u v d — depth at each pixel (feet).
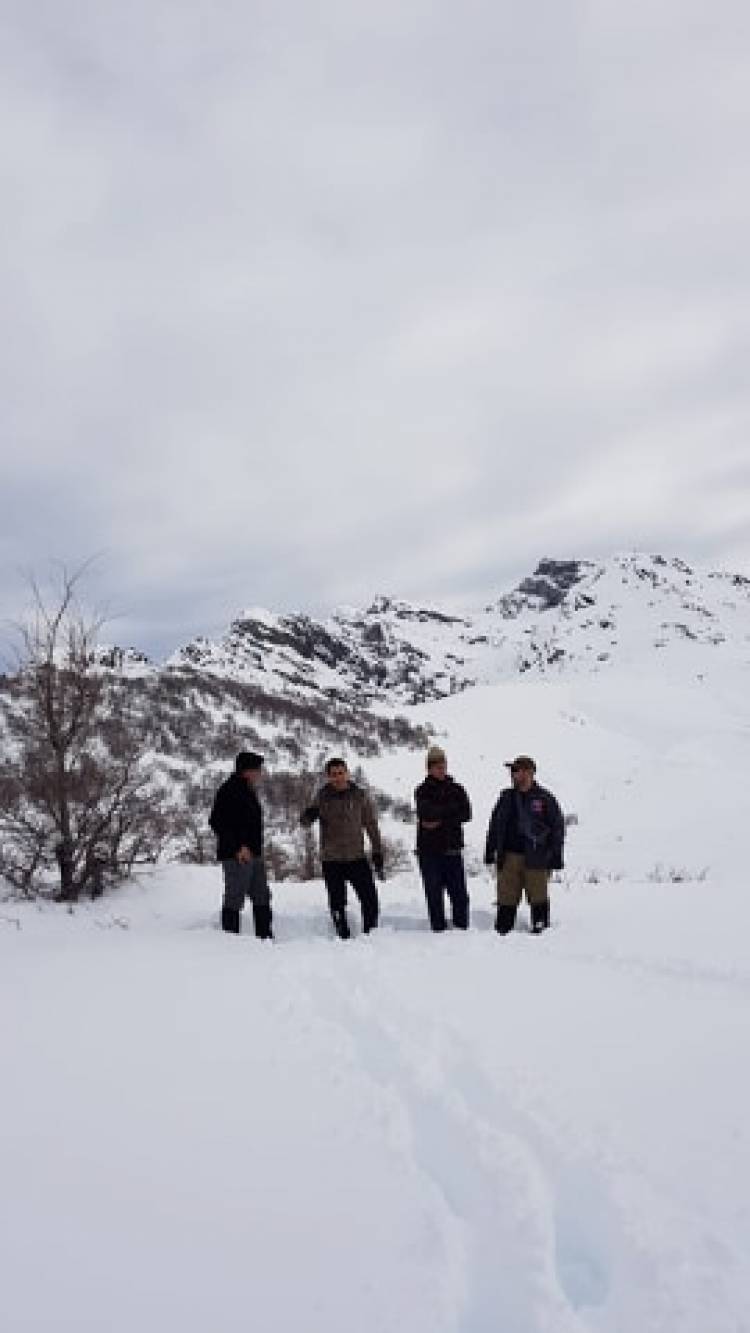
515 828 30.78
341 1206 10.00
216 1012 17.52
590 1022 16.53
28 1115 12.40
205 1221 9.62
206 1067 14.43
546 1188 10.70
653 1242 9.28
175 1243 9.18
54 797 35.55
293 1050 15.25
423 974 20.68
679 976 20.43
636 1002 17.90
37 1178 10.50
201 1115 12.51
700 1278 8.66
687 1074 13.75
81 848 35.78
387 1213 9.85
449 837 31.35
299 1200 10.13
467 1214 10.26
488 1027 16.38
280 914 33.68
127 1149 11.38
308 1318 7.94
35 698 36.73
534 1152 11.52
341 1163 11.07
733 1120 12.01
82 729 37.11
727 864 66.39
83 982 20.02
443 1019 16.92
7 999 18.58
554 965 21.58
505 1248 9.46
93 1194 10.16
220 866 40.47
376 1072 14.58
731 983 19.85
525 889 30.68
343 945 24.26
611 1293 8.80
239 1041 15.74
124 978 20.39
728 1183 10.37
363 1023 17.11
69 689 37.11
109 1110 12.64
